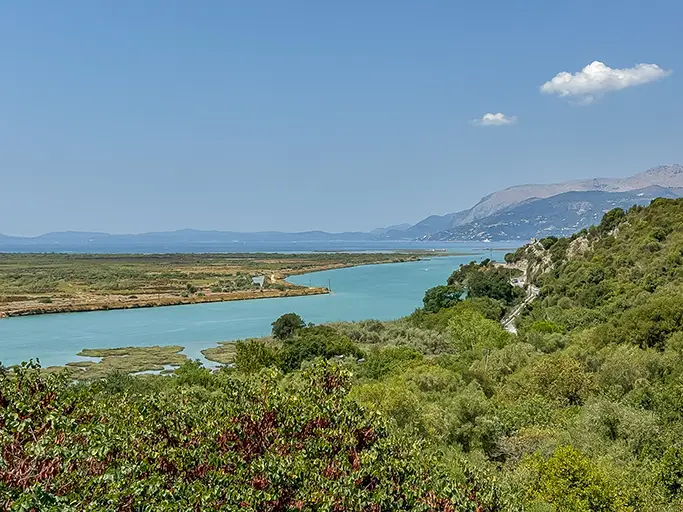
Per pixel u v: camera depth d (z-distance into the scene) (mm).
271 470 13055
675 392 38406
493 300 115062
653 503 25188
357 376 63500
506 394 50156
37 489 9906
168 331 111625
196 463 13688
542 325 77562
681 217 102062
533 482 26438
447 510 14672
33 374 14461
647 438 32781
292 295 168750
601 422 35312
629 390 46969
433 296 120062
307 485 13141
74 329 113312
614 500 24500
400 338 89062
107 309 142000
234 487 12523
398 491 14094
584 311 79875
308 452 14711
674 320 56156
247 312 136625
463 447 36812
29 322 122500
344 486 13219
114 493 10609
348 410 16328
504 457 35562
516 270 152625
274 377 16953
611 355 51750
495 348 69938
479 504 16219
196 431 14828
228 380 17578
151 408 15969
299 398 16203
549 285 104812
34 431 12055
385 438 16031
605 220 123312
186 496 11828
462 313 94562
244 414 15453
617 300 78438
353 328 96438
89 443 12031
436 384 51125
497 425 37312
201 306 148125
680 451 27344
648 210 113125
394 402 37219
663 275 82312
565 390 47219
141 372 77625
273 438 14969
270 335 106625
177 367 80812
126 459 12781
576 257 119875
